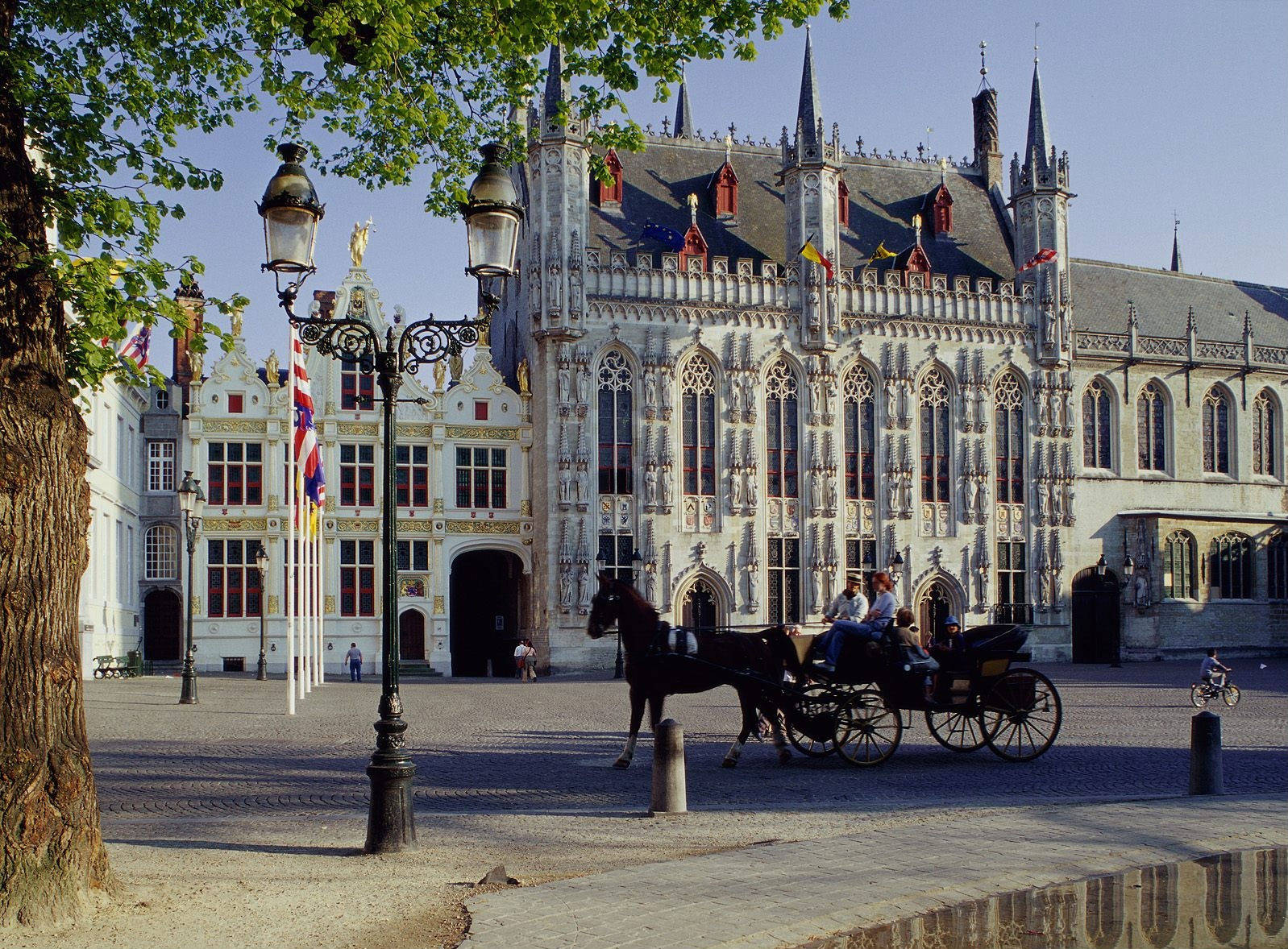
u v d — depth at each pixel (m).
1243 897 10.89
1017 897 10.93
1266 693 39.88
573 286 58.53
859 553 63.16
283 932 9.79
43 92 11.84
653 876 11.66
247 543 56.84
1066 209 67.88
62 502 10.16
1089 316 71.00
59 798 9.91
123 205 11.13
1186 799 16.08
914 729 27.97
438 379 59.31
